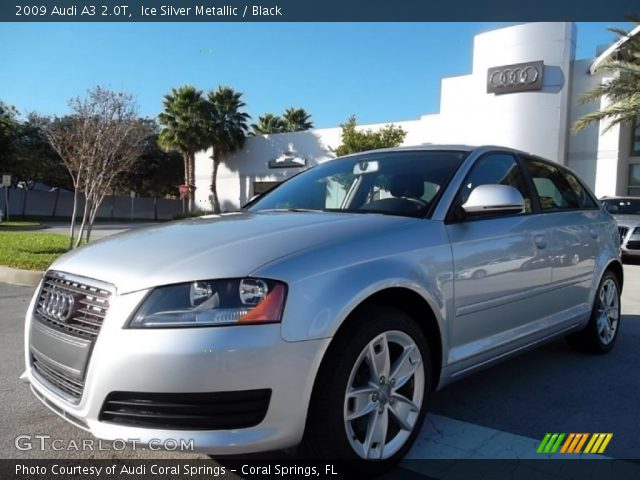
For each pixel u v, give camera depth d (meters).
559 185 4.41
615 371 4.21
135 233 3.02
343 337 2.42
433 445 2.94
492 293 3.22
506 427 3.18
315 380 2.36
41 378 2.67
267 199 3.96
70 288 2.54
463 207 3.17
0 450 2.88
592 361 4.48
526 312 3.56
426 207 3.14
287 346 2.24
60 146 11.70
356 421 2.59
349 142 26.44
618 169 21.47
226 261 2.35
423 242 2.87
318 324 2.31
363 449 2.52
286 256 2.41
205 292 2.24
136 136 12.20
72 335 2.42
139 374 2.18
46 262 9.01
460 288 3.00
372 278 2.52
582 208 4.59
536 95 21.98
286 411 2.26
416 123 26.59
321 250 2.50
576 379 4.02
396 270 2.64
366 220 2.92
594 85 21.70
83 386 2.33
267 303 2.25
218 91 34.34
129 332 2.22
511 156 3.94
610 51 18.94
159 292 2.26
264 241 2.54
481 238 3.19
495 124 22.89
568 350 4.79
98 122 11.39
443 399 3.62
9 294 7.31
